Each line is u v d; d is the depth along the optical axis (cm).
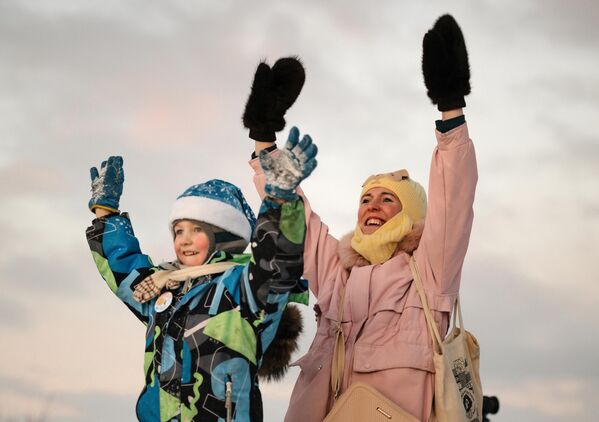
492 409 600
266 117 567
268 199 455
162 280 504
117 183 552
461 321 567
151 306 514
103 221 540
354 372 561
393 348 555
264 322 475
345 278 598
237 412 468
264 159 446
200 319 480
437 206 551
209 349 474
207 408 468
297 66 561
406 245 586
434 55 537
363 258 593
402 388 547
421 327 559
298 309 529
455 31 540
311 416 561
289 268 460
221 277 489
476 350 573
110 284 526
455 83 536
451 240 553
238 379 471
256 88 566
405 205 595
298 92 564
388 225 586
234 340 474
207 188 520
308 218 618
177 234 514
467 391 553
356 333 570
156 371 489
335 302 584
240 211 523
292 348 522
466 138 539
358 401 534
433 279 566
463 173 541
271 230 456
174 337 485
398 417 529
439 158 545
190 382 472
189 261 509
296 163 442
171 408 477
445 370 541
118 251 530
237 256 509
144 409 490
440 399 539
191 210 508
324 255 610
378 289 571
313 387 567
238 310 477
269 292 466
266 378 521
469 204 549
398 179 604
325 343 581
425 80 541
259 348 480
